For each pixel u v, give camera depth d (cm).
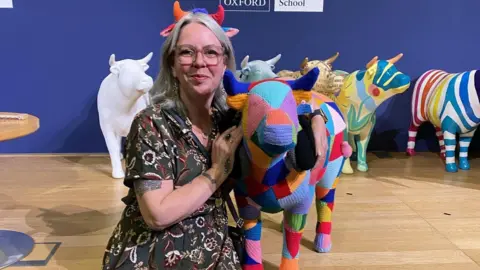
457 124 275
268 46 302
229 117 127
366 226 201
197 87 114
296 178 124
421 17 304
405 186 253
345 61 308
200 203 112
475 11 304
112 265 117
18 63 288
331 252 177
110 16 287
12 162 284
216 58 114
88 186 242
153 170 110
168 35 119
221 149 114
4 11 279
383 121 321
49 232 187
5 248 172
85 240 181
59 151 303
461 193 243
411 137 314
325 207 174
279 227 203
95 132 303
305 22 300
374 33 305
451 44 309
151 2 288
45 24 284
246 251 137
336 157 164
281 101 108
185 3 292
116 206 216
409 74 313
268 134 106
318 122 129
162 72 121
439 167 290
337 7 299
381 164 296
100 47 291
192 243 118
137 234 118
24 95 293
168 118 117
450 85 276
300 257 173
